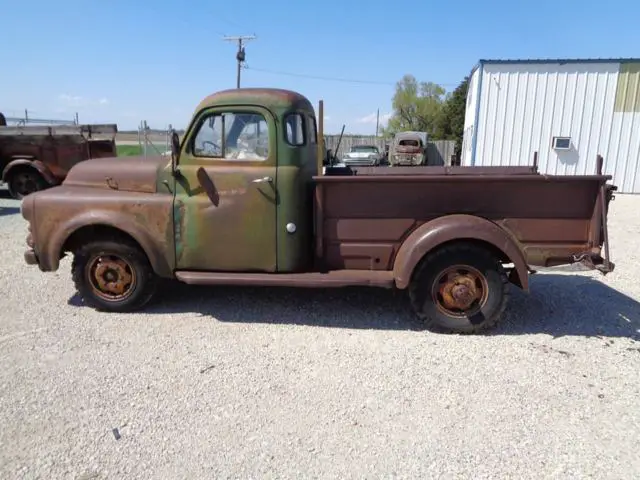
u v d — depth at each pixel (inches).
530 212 158.7
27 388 125.9
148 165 173.9
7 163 464.4
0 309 181.8
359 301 192.5
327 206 164.9
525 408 118.9
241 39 1226.6
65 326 166.4
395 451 102.6
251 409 117.2
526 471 96.8
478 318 161.3
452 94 1866.4
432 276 160.4
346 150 1163.3
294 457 100.3
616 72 577.0
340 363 141.1
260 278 164.2
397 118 2116.1
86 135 470.9
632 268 248.8
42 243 173.3
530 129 608.4
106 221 167.8
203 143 167.2
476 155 624.7
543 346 154.1
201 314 178.2
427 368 138.6
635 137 587.5
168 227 168.6
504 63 595.8
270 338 158.1
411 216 163.0
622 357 146.5
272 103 162.7
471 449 103.3
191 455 100.7
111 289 177.2
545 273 240.2
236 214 165.8
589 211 157.4
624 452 102.9
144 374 133.5
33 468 96.6
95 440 105.3
